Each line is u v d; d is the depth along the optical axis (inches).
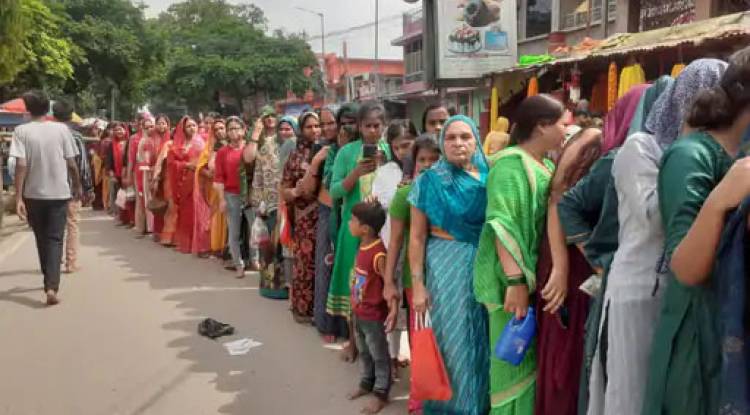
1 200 386.6
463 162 122.2
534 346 111.2
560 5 681.0
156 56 1198.9
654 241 86.1
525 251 107.7
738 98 75.4
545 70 360.5
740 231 66.7
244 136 287.3
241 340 195.0
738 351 66.9
